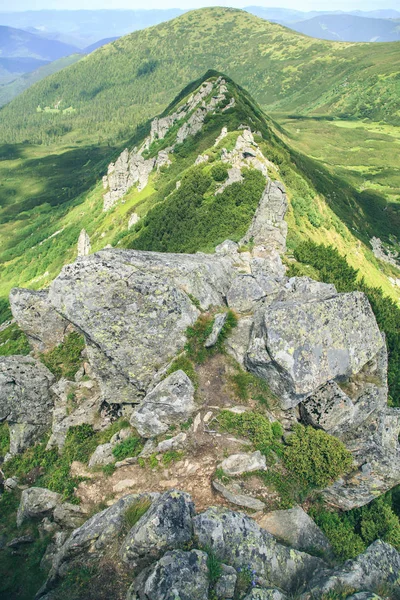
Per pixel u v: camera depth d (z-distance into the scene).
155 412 17.05
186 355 18.80
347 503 15.36
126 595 11.03
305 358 16.66
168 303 18.98
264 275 23.06
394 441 17.06
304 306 17.44
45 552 15.86
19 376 23.48
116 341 18.80
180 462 15.83
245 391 17.73
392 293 67.69
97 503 16.11
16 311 26.27
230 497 14.26
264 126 102.75
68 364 25.39
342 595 10.65
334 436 16.69
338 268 37.41
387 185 183.25
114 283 18.92
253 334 18.75
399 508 19.77
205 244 49.56
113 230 90.38
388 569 11.80
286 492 14.73
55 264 108.31
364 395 17.38
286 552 12.27
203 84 116.75
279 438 16.36
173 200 62.94
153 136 120.25
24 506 17.59
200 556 10.95
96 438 19.75
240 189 55.25
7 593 15.20
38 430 23.02
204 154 68.81
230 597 10.52
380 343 18.19
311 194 67.06
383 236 118.69
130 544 11.70
